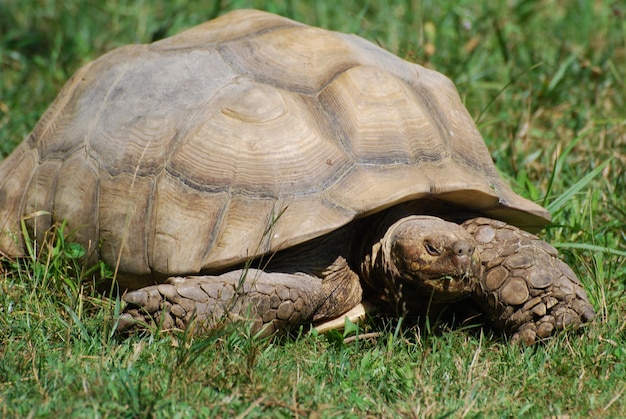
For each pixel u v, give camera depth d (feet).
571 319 39.42
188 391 32.40
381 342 38.34
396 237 39.37
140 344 36.22
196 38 46.09
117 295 39.63
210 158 40.60
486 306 40.40
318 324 40.65
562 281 39.73
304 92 42.27
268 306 38.01
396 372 35.60
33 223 44.88
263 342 37.65
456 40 71.31
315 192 39.42
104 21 78.64
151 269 40.42
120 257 41.19
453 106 45.80
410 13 74.23
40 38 76.28
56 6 81.20
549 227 46.96
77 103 46.80
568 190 48.67
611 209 51.26
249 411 31.12
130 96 44.06
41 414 30.14
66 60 72.02
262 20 46.44
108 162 42.75
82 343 36.81
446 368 36.11
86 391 31.42
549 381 35.76
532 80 67.51
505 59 70.03
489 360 37.47
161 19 77.10
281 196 39.37
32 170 46.60
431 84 46.03
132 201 41.34
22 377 33.63
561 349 38.86
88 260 42.63
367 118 41.78
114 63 46.96
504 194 43.27
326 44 44.39
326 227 38.19
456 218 42.70
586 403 33.83
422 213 42.57
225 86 42.37
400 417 31.94
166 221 40.24
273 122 40.81
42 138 47.73
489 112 64.18
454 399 33.55
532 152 59.11
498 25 74.02
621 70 70.08
